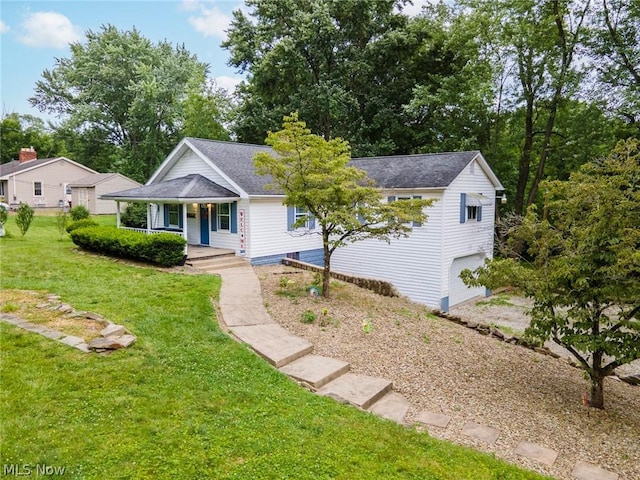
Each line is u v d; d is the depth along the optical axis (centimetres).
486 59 2198
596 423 651
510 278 766
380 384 661
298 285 1206
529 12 2009
